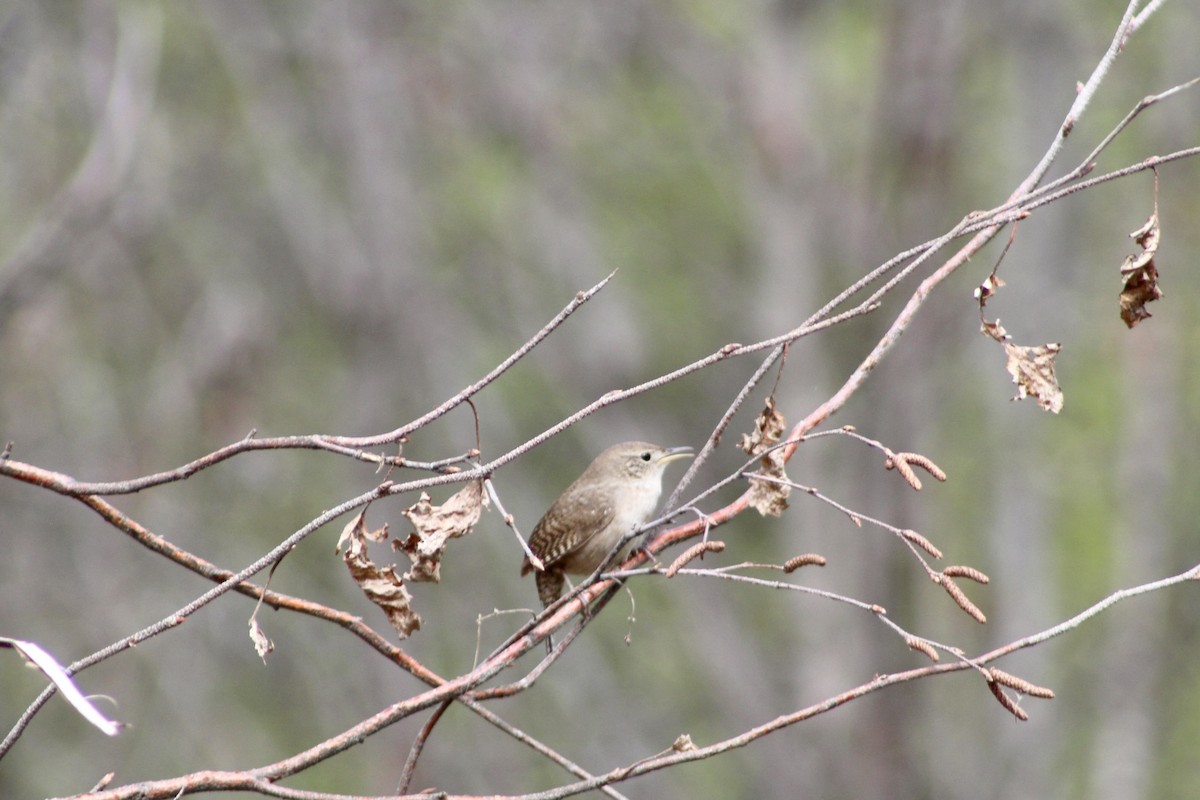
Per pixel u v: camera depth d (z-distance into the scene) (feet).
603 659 62.59
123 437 57.88
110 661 57.06
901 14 57.93
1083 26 60.80
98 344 59.67
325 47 60.70
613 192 65.31
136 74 51.65
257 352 59.31
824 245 61.36
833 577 61.26
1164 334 60.90
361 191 61.41
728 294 64.59
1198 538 63.31
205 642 58.65
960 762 62.69
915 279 59.52
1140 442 61.46
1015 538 62.03
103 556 57.98
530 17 62.34
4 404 56.70
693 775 62.18
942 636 63.52
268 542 58.65
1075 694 64.28
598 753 60.49
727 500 62.64
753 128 61.36
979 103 63.36
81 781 54.44
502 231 63.36
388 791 58.70
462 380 62.13
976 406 66.08
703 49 62.39
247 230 62.13
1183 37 59.67
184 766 56.13
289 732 58.95
